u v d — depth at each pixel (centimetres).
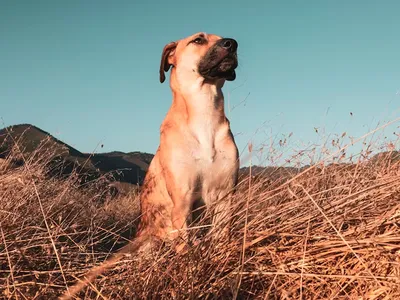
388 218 136
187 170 177
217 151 181
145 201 195
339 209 147
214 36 194
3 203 176
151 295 127
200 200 182
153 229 189
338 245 133
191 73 186
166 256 140
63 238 175
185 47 191
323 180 169
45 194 200
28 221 170
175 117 186
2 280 138
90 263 154
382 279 123
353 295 123
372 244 129
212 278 132
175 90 191
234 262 140
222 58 181
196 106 182
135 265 140
